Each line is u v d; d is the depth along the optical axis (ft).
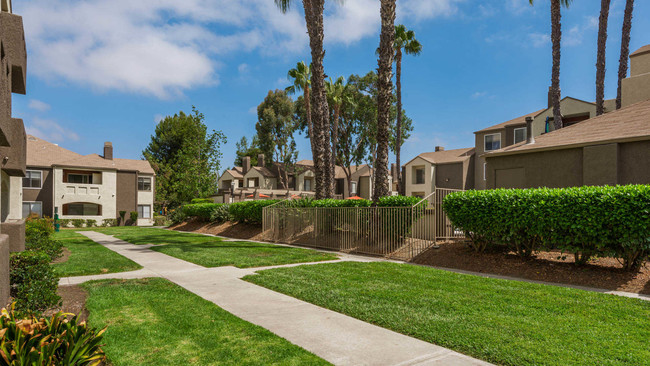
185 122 170.09
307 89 104.06
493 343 13.24
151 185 129.90
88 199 113.50
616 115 41.37
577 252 26.91
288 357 12.23
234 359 12.07
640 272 24.56
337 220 46.55
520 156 43.09
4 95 15.25
